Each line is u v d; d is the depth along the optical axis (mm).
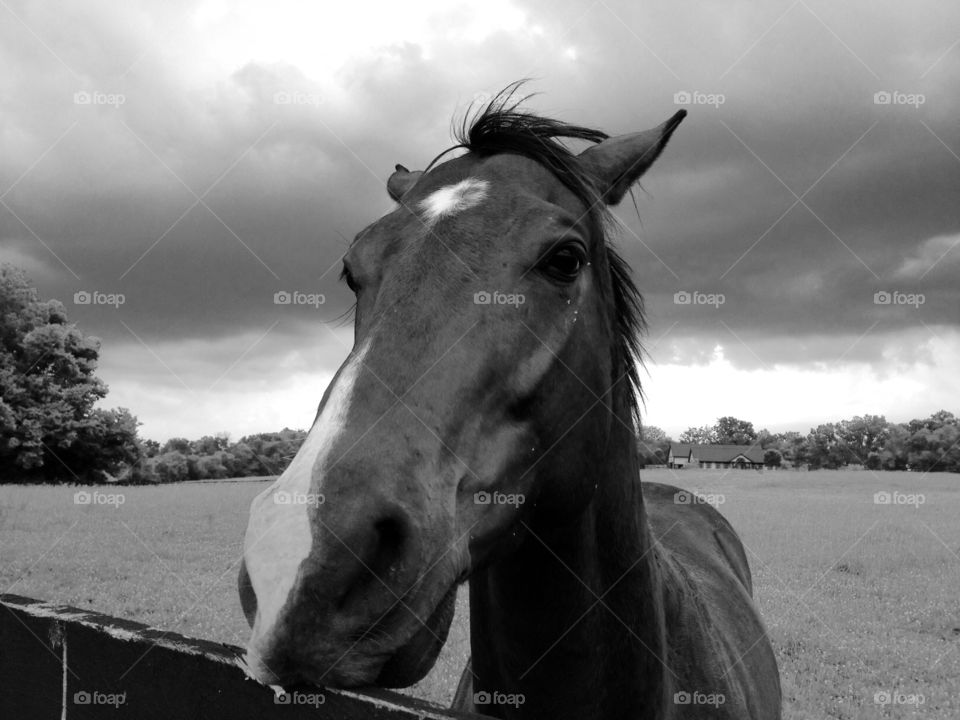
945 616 6531
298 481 1191
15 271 33000
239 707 1296
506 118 1888
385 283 1530
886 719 4273
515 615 1762
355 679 1145
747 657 2631
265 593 1102
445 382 1397
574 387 1655
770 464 41625
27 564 8156
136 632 1531
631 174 2074
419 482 1268
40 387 30609
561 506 1688
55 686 1697
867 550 9797
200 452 30359
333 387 1389
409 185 2178
